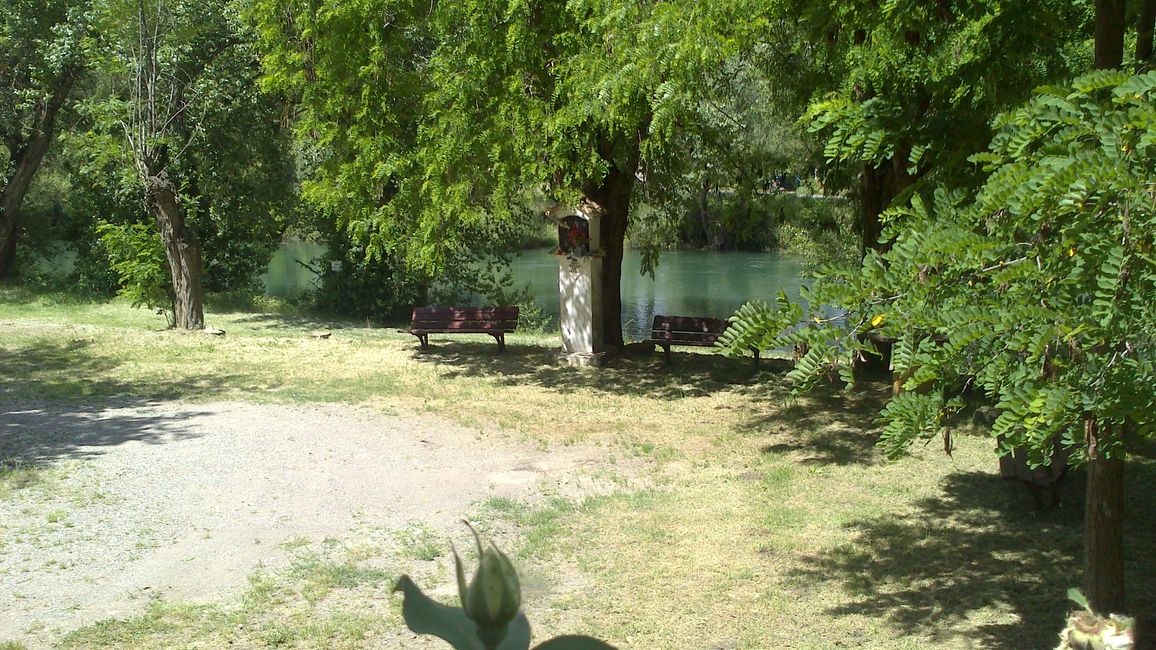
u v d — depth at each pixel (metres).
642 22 11.23
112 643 6.14
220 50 21.77
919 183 6.05
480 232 23.22
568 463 10.34
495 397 13.49
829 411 12.30
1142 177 2.94
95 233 23.88
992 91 6.10
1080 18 6.48
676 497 9.09
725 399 13.23
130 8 18.44
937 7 6.54
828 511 8.55
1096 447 3.59
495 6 12.91
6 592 6.93
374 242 14.86
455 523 8.49
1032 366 3.25
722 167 16.44
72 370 15.39
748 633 6.14
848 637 6.06
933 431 3.69
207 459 10.50
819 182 15.23
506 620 0.88
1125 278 2.98
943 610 6.39
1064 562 7.14
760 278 34.09
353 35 14.21
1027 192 3.06
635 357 16.14
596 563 7.40
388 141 14.15
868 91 8.24
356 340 18.84
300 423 12.12
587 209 15.19
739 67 14.93
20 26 23.09
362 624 6.42
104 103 19.62
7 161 29.00
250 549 7.89
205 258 25.02
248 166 24.00
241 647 6.11
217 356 16.83
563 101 13.05
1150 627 5.73
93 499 9.09
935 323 3.36
